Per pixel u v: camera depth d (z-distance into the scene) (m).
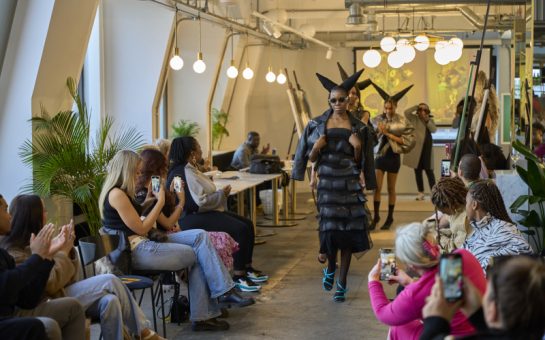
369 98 18.42
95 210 7.71
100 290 4.81
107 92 11.78
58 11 7.72
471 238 4.87
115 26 11.70
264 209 13.00
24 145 7.78
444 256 2.68
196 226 7.30
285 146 18.69
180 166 7.36
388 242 10.34
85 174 7.69
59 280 4.62
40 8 7.68
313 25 16.69
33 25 7.72
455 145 8.40
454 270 2.66
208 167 11.52
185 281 6.50
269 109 18.67
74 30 8.07
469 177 6.11
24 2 7.73
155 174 6.52
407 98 18.28
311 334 6.03
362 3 12.16
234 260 7.48
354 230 6.95
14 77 7.79
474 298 2.84
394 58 12.44
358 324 6.31
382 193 17.33
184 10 11.54
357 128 7.02
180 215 6.91
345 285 7.05
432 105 18.17
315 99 18.73
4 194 7.84
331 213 6.97
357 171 7.00
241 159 12.91
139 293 7.23
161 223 6.35
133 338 4.98
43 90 7.95
